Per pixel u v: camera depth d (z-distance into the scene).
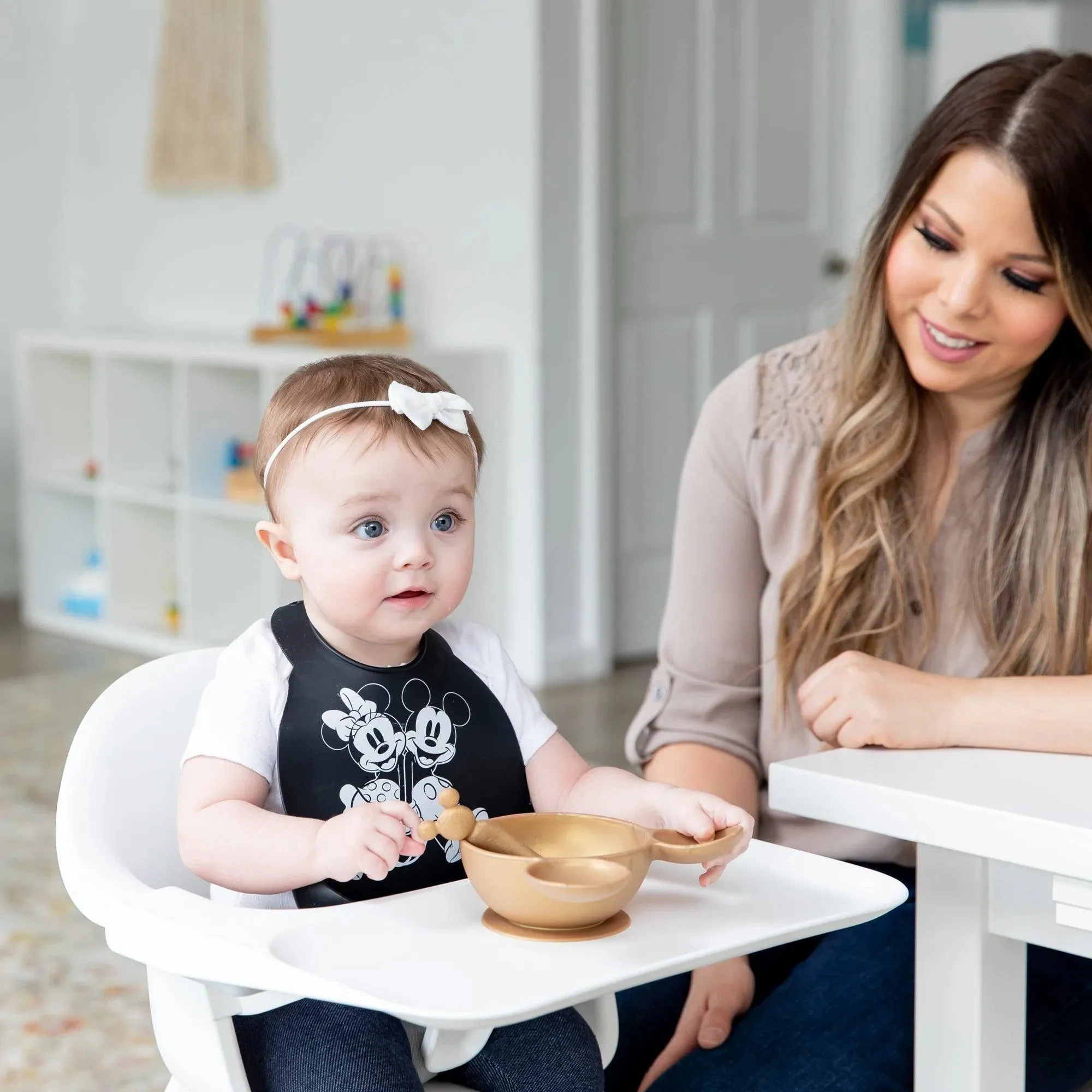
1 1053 1.94
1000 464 1.29
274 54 4.32
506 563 3.84
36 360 4.46
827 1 4.27
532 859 0.82
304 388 1.03
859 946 1.26
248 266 4.51
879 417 1.29
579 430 3.83
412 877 1.01
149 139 4.76
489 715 1.07
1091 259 1.16
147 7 4.70
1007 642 1.28
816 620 1.33
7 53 4.92
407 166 3.98
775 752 1.39
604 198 3.76
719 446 1.42
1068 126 1.14
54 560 4.55
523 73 3.66
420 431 0.99
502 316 3.79
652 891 0.91
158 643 4.18
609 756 3.21
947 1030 1.02
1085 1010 1.23
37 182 5.04
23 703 3.64
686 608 1.43
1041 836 0.89
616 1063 1.30
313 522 0.99
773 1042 1.19
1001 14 4.06
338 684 1.02
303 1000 0.97
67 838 0.97
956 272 1.19
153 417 4.36
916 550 1.31
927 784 0.97
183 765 1.00
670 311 4.02
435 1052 0.95
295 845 0.90
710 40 4.02
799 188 4.28
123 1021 2.04
